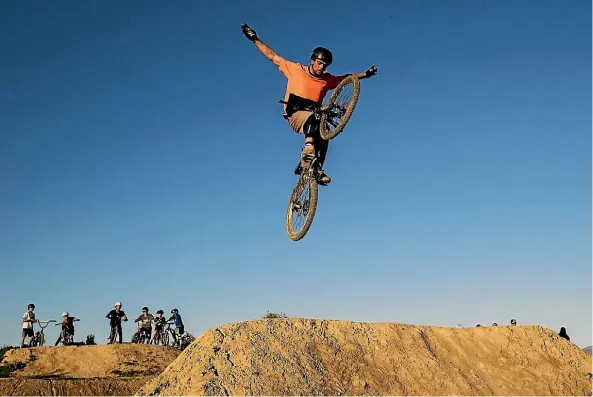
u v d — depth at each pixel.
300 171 8.54
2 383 16.16
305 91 7.95
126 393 16.36
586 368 12.16
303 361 10.16
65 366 19.36
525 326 12.95
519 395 11.12
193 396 9.09
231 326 10.66
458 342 12.21
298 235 8.23
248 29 8.17
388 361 10.89
